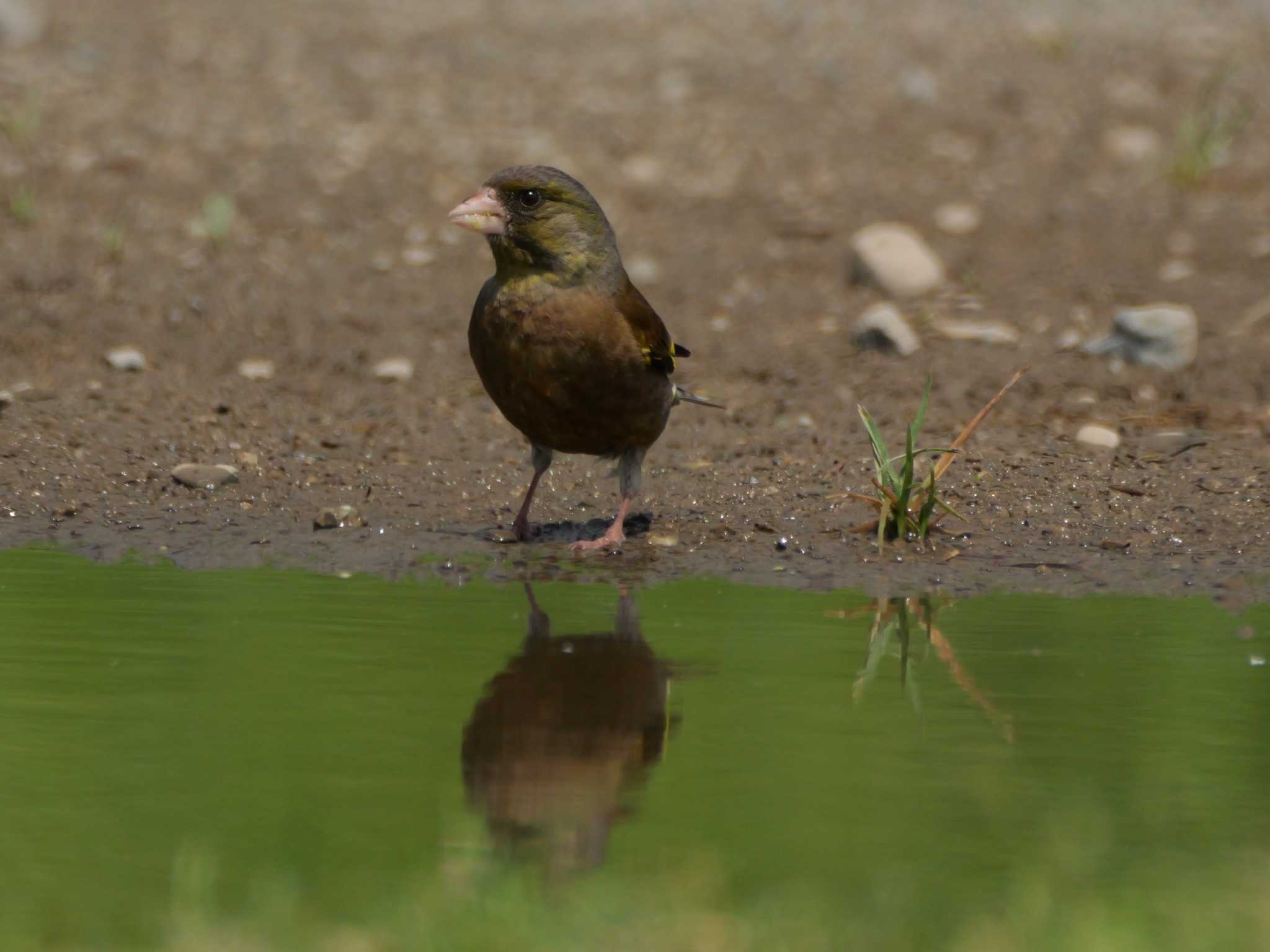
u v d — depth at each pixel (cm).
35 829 621
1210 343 1578
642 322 1075
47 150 2072
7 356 1498
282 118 2305
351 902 555
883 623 957
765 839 621
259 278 1738
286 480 1277
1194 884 576
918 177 2170
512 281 1069
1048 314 1694
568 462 1317
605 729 753
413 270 1811
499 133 2298
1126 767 707
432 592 1019
